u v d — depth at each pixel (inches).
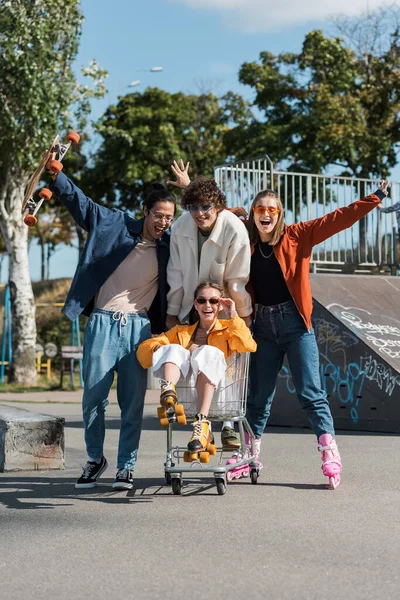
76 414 549.0
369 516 201.2
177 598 138.3
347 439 362.0
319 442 244.7
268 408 256.4
